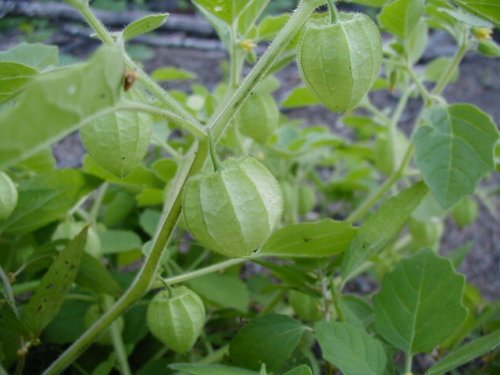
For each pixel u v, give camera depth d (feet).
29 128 0.31
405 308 0.59
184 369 0.50
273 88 0.85
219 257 0.90
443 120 0.68
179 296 0.60
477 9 0.50
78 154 1.47
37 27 2.02
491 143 0.65
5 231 0.67
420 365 0.94
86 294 0.79
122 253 0.88
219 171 0.45
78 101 0.33
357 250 0.60
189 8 2.51
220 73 2.01
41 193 0.68
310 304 0.74
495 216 1.39
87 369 0.78
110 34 0.50
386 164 0.99
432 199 0.89
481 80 1.94
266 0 0.66
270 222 0.46
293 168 1.24
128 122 0.50
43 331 0.76
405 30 0.72
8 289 0.60
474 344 0.52
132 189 0.95
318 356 0.92
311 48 0.48
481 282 1.19
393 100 1.87
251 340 0.61
